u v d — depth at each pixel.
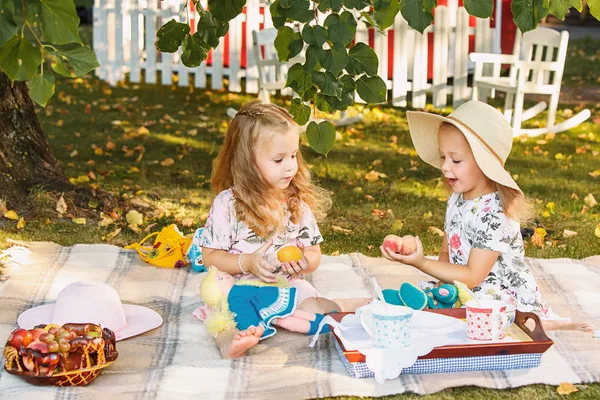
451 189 3.84
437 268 3.54
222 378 3.14
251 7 9.73
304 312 3.59
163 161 7.39
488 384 3.10
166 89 10.87
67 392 2.96
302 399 2.98
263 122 3.56
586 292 4.18
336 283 4.30
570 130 8.82
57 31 2.46
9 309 3.77
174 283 4.27
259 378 3.15
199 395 3.01
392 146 8.12
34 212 5.29
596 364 3.28
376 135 8.56
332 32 2.99
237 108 9.83
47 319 3.58
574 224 5.61
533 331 3.33
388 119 9.27
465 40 9.30
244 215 3.63
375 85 3.16
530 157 7.70
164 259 4.48
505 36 10.98
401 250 3.50
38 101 2.54
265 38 8.53
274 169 3.60
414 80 9.39
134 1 10.55
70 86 11.00
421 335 3.29
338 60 3.01
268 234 3.71
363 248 5.09
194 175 6.93
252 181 3.61
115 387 3.02
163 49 3.49
